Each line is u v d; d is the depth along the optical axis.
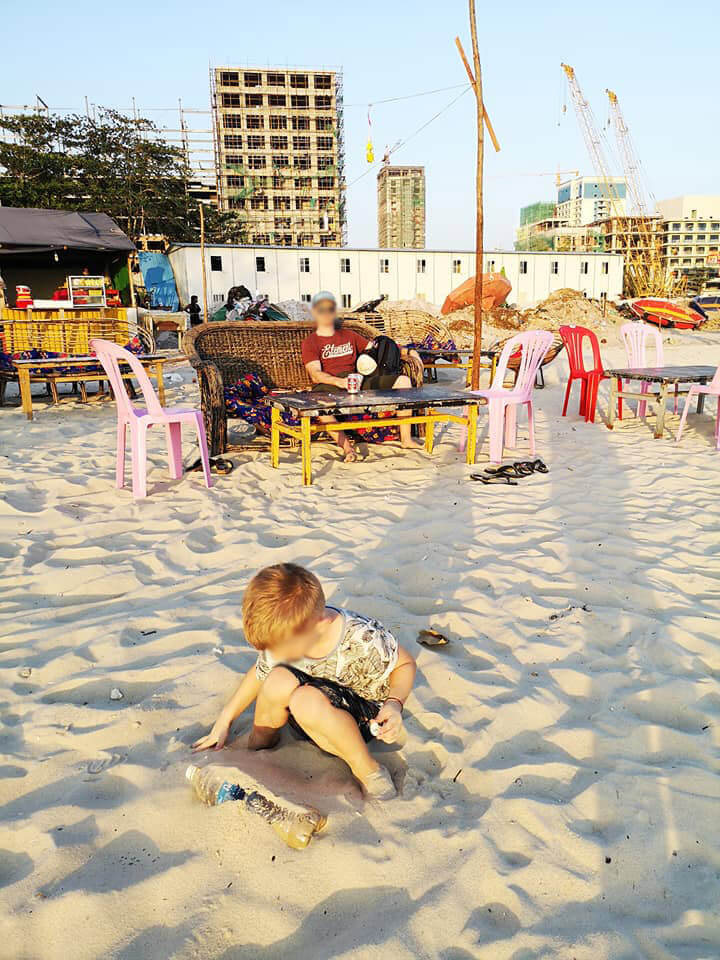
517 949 1.52
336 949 1.52
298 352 7.78
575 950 1.51
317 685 2.10
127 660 2.75
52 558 3.79
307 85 92.81
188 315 24.97
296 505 4.79
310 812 1.82
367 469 5.79
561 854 1.79
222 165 88.75
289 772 2.10
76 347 11.25
